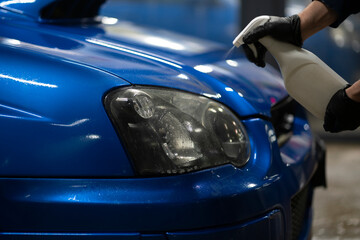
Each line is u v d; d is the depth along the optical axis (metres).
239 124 1.64
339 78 1.51
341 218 2.92
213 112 1.60
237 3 4.43
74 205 1.43
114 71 1.57
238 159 1.58
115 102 1.49
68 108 1.48
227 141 1.58
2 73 1.53
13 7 2.04
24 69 1.54
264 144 1.67
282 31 1.49
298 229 1.99
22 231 1.45
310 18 1.49
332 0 1.45
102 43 1.90
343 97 1.45
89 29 2.15
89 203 1.42
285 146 1.96
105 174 1.45
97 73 1.54
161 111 1.52
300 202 2.00
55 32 1.94
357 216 2.95
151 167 1.46
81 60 1.60
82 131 1.46
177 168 1.47
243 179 1.54
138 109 1.50
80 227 1.43
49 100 1.49
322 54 4.39
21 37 1.81
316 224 2.85
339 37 4.36
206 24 4.48
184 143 1.51
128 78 1.56
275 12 4.00
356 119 1.48
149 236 1.43
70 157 1.46
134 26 2.56
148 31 2.44
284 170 1.70
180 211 1.43
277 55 1.53
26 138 1.47
